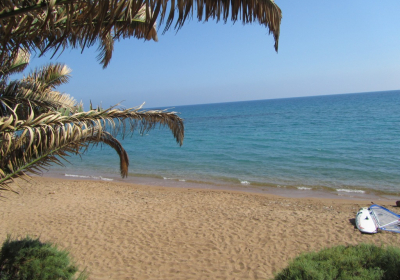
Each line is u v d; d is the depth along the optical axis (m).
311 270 3.27
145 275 5.49
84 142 3.52
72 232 7.47
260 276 5.41
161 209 9.39
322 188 13.02
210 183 14.48
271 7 2.47
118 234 7.36
